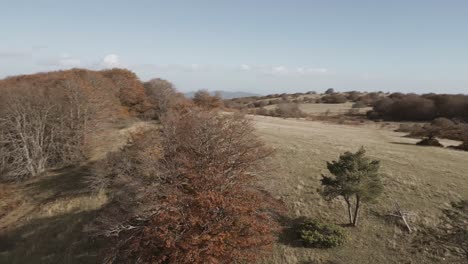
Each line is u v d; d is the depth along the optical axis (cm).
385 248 2144
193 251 1599
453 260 1961
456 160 3388
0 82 5784
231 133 2033
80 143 4250
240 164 2008
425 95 9125
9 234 2917
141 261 1853
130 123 5056
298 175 3052
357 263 2050
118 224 2044
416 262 1998
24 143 4009
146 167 2039
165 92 5472
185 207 1762
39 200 3375
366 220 2403
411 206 2469
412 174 2947
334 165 2295
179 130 2136
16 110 4072
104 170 3102
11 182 3906
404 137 5347
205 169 1870
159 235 1650
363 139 4728
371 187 2239
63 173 3881
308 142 4191
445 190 2631
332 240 2183
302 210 2572
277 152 3622
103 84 5284
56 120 4344
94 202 3023
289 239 2302
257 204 1892
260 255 2030
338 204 2597
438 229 2216
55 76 5781
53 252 2584
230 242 1722
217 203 1703
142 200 1991
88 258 2417
